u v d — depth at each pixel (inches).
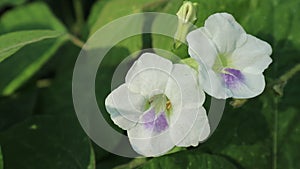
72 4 14.2
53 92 12.7
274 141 11.4
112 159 11.2
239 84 9.7
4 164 11.1
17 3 13.4
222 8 11.0
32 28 13.0
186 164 10.3
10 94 12.7
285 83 11.2
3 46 10.2
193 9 9.8
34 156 11.1
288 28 11.7
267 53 9.9
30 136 11.3
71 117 11.4
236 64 9.9
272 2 11.6
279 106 11.6
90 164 10.9
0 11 13.8
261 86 9.8
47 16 13.1
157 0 11.6
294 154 11.4
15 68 12.4
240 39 9.9
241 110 11.3
